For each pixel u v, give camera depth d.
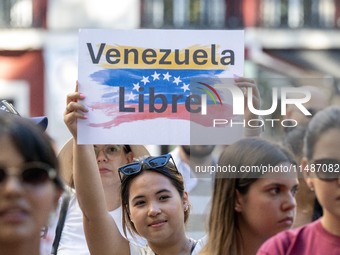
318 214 5.28
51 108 20.50
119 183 5.75
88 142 4.95
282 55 21.20
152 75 4.97
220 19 21.17
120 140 4.95
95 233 5.07
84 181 5.01
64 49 20.70
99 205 5.05
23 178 3.28
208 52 4.98
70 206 5.73
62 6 20.78
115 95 4.96
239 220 4.56
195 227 5.39
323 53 21.19
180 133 4.95
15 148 3.27
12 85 20.89
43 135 3.36
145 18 20.94
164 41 4.98
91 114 4.95
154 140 4.96
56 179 3.34
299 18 21.25
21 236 3.26
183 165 6.55
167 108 4.96
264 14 21.22
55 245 5.70
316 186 4.21
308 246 4.19
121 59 4.98
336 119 4.23
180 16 21.09
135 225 5.05
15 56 20.89
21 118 3.39
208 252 4.55
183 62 4.98
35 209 3.28
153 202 5.00
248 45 21.09
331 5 21.27
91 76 4.97
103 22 20.80
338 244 4.14
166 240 5.00
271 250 4.22
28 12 20.89
